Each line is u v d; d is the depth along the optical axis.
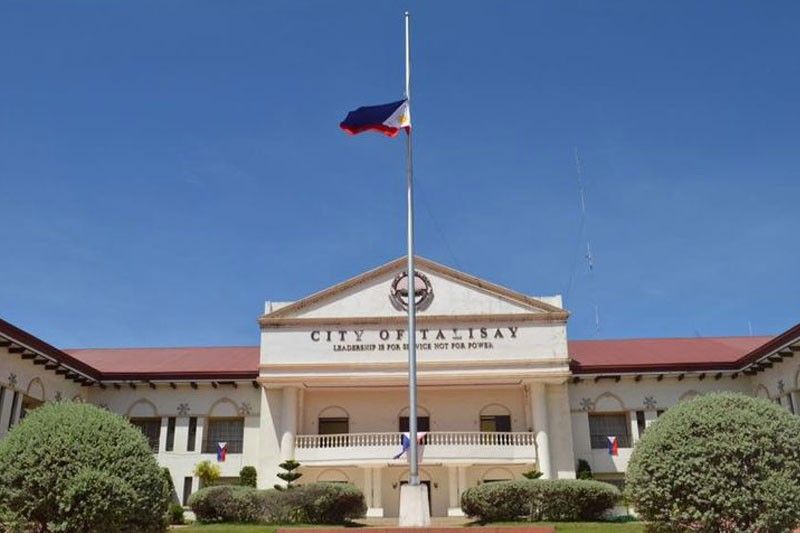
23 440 14.50
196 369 37.47
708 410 15.23
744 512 14.11
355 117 25.61
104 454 14.66
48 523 14.13
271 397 35.44
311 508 26.78
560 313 35.00
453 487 33.81
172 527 24.97
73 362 33.66
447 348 34.66
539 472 32.50
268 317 35.31
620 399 36.78
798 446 14.70
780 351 31.34
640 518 16.11
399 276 35.88
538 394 34.62
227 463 36.44
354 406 36.94
